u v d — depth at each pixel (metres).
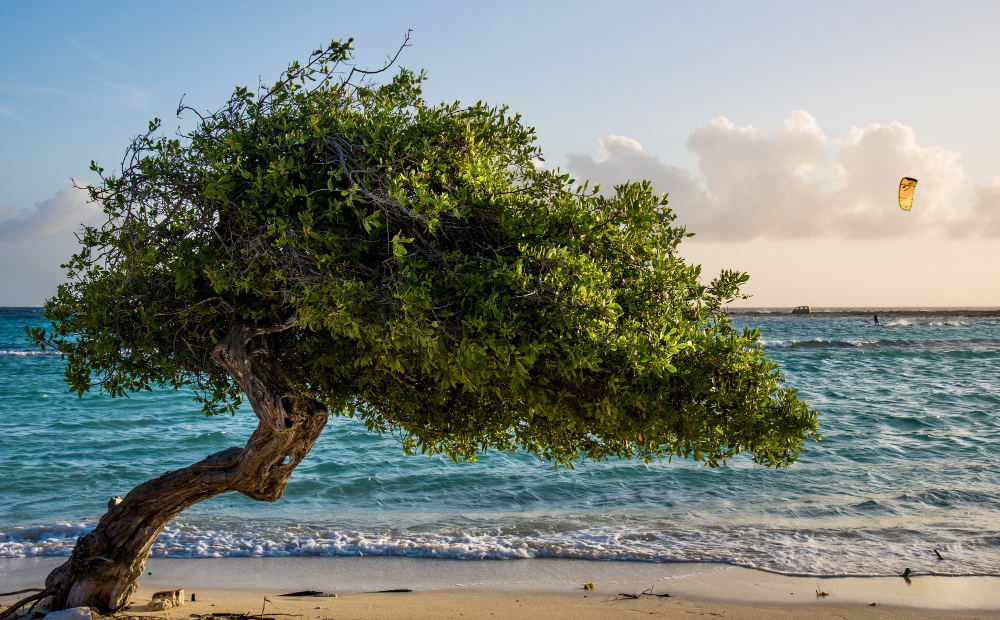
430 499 13.34
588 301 4.50
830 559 9.49
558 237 5.14
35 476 15.21
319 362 5.92
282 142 4.93
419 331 4.29
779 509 12.19
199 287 5.56
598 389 5.14
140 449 18.59
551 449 6.41
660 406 5.01
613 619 7.44
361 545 10.39
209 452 18.39
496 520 11.81
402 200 4.36
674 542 10.42
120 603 6.89
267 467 6.03
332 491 13.93
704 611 7.70
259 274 4.92
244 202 4.66
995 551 9.63
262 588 8.64
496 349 4.41
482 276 4.69
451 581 8.89
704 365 5.14
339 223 4.93
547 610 7.72
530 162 5.78
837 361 41.84
